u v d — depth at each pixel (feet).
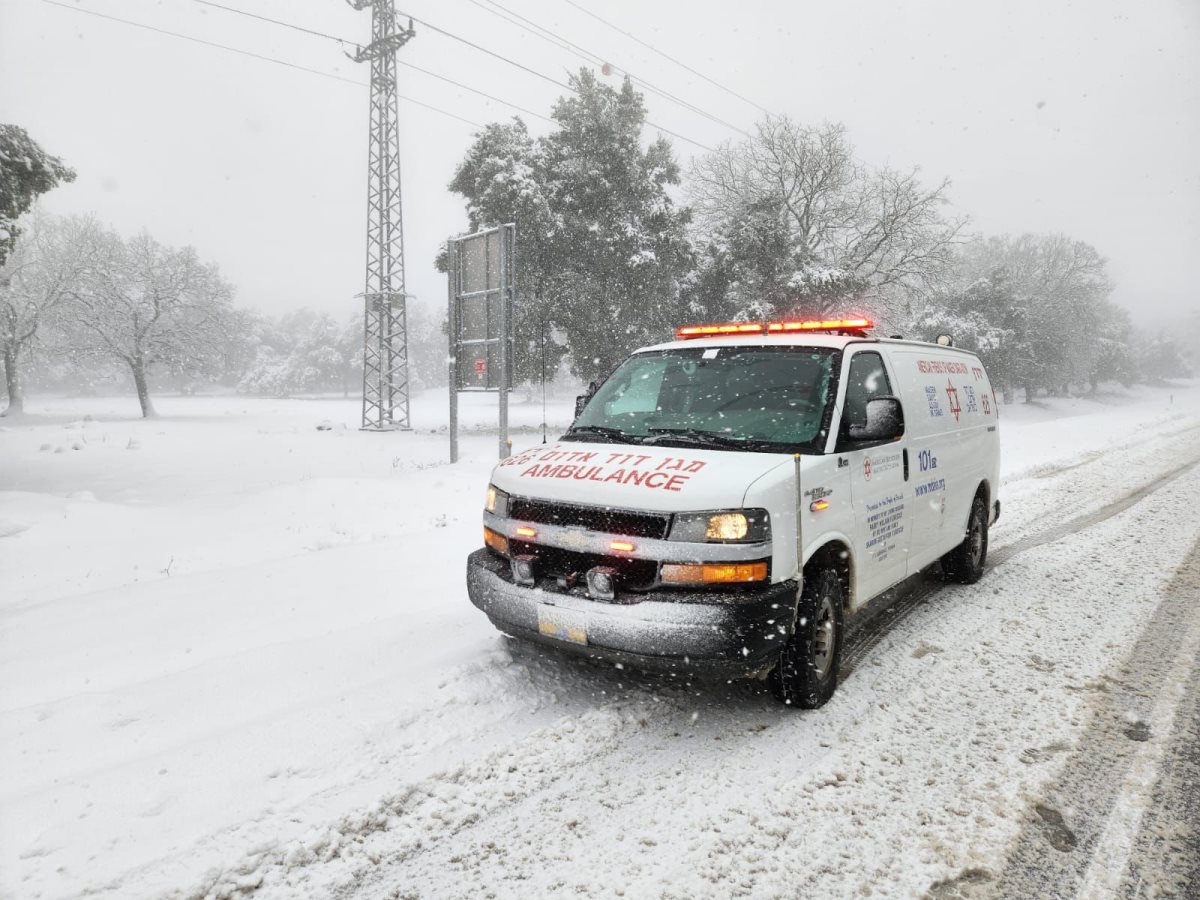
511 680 14.38
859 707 13.65
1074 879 9.15
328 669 15.12
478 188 102.58
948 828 10.14
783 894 8.84
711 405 14.97
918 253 121.90
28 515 31.14
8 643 17.33
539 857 9.52
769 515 11.91
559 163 104.32
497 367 46.03
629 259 104.17
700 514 11.75
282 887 8.92
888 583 16.17
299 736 12.26
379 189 106.11
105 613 19.35
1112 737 12.62
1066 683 14.75
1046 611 19.10
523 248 101.24
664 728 12.80
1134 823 10.27
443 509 34.24
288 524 31.42
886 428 13.56
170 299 164.45
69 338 168.45
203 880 8.93
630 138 108.99
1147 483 39.14
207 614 19.20
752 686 14.40
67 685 15.07
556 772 11.44
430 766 11.51
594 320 105.60
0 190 45.14
